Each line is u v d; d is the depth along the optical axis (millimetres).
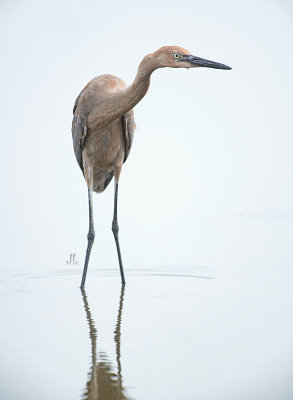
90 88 11430
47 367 6719
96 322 8617
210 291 10578
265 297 9938
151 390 6055
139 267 13266
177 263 13633
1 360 6961
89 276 12375
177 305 9586
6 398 5898
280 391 5930
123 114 11062
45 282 11711
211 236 18484
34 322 8625
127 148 12250
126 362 6852
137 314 9062
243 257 14242
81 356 7082
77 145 12062
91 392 6016
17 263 13914
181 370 6578
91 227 11859
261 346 7305
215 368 6594
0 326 8406
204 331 8016
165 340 7660
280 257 14125
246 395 5879
